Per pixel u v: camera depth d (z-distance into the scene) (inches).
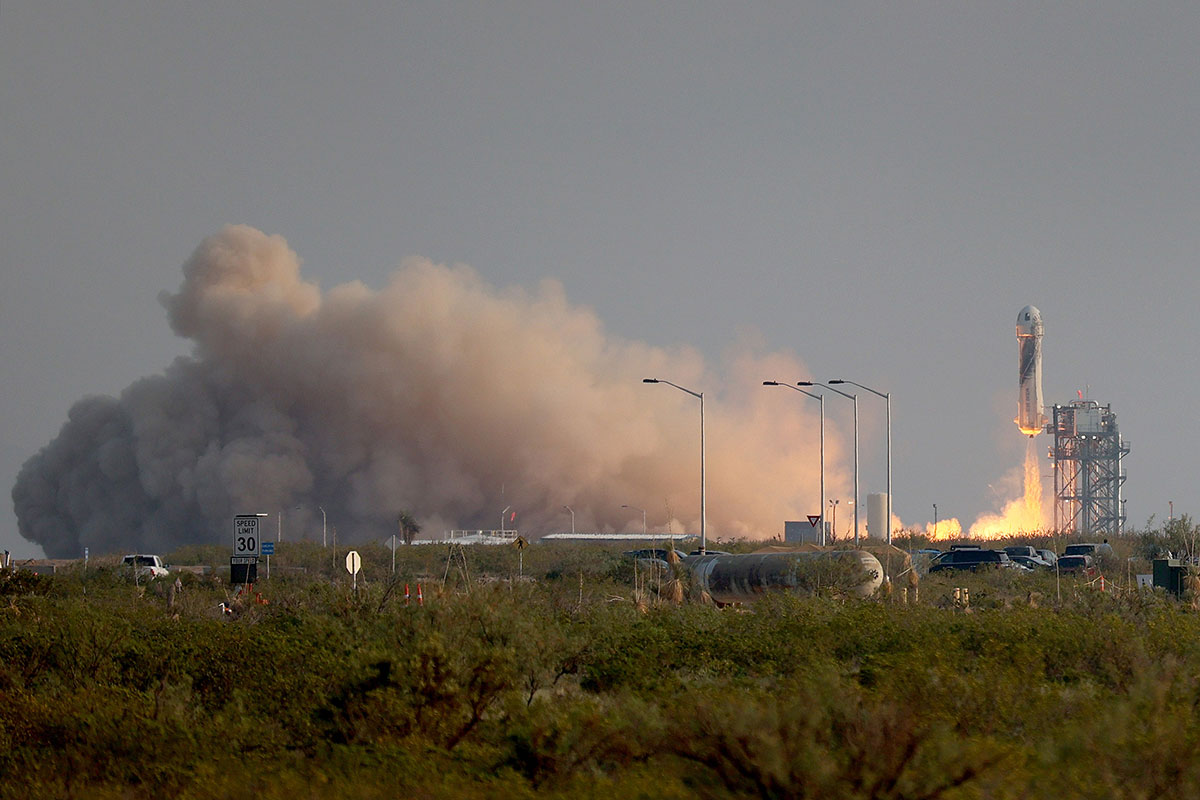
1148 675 2096.5
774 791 1638.8
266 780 1979.6
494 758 2091.5
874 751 1649.9
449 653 2439.7
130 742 2242.9
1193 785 1627.7
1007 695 2330.2
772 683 2881.4
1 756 2191.2
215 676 2967.5
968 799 1637.6
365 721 2364.7
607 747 2059.5
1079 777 1640.0
